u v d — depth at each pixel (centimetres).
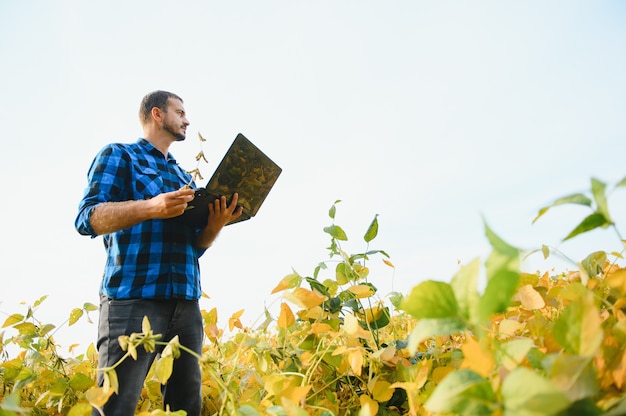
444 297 42
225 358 166
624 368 51
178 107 209
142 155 183
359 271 137
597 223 47
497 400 41
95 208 150
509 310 115
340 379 117
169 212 146
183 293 163
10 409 55
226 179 164
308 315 128
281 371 112
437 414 68
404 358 107
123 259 157
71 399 133
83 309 166
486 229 36
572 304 46
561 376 43
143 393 171
